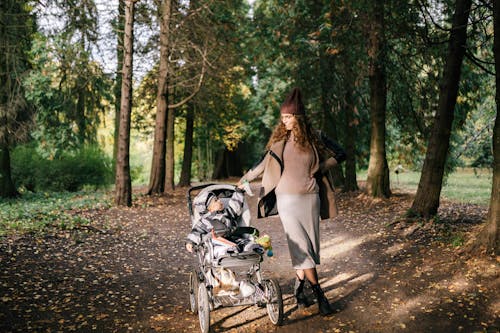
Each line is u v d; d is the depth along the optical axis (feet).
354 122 55.47
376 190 49.24
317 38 49.85
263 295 15.51
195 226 17.10
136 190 70.59
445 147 30.83
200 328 15.89
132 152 113.09
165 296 19.58
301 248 16.06
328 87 55.62
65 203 46.52
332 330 15.26
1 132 53.26
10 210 38.88
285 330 15.40
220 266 15.12
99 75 56.13
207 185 19.61
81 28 50.98
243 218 17.83
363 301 17.93
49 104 55.36
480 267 19.17
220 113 82.74
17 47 53.62
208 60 59.26
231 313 17.22
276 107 72.38
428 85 48.34
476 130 62.34
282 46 52.95
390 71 47.62
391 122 61.46
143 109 79.36
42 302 17.92
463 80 47.70
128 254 26.84
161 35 57.36
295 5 51.29
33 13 51.60
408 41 39.42
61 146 57.88
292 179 16.08
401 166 72.74
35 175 69.31
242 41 63.98
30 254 24.39
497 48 20.11
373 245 27.61
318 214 16.51
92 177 73.15
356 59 46.01
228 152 120.16
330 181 17.03
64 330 15.42
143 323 16.34
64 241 27.96
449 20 36.99
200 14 56.80
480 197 50.90
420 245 25.35
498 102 20.12
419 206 31.48
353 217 39.47
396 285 19.31
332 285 20.49
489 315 15.29
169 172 70.59
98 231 32.12
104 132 90.17
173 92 68.03
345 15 42.93
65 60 51.80
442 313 15.89
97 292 19.62
